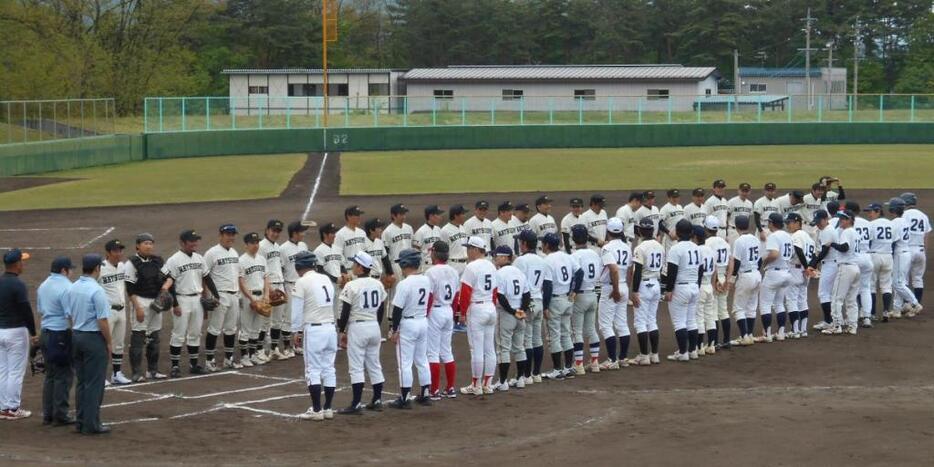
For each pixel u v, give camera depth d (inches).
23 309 506.6
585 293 617.9
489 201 1438.2
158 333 618.2
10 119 1857.8
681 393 564.7
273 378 617.0
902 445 437.4
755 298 705.0
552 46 4183.1
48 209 1375.5
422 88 3176.7
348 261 697.6
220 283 639.1
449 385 557.0
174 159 2201.0
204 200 1476.4
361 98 2593.5
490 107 2874.0
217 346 715.4
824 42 4077.3
